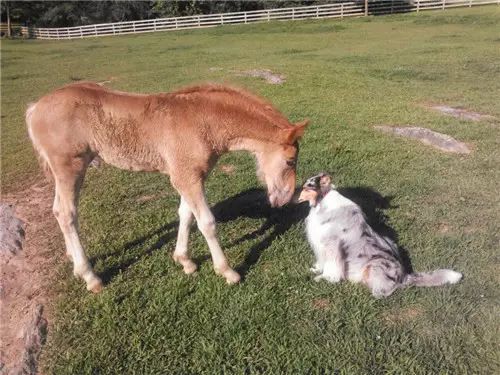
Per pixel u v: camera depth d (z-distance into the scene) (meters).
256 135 4.27
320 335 3.68
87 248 5.06
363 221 4.25
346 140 7.96
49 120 3.97
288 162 4.29
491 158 7.09
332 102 10.75
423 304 3.94
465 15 31.11
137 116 4.06
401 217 5.38
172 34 37.03
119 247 5.04
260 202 5.98
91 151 4.20
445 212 5.46
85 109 4.00
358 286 4.17
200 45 27.58
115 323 3.89
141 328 3.84
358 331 3.69
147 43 31.27
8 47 34.91
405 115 9.52
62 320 3.97
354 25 32.12
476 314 3.80
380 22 32.56
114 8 53.28
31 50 31.77
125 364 3.51
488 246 4.76
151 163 4.26
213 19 41.41
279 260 4.70
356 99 11.09
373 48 21.03
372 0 39.72
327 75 14.16
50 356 3.63
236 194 6.24
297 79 13.52
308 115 9.54
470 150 7.57
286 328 3.78
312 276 4.41
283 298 4.12
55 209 4.35
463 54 17.69
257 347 3.61
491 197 5.82
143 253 4.93
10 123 11.12
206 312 3.97
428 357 3.44
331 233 4.23
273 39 28.23
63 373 3.46
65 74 18.78
